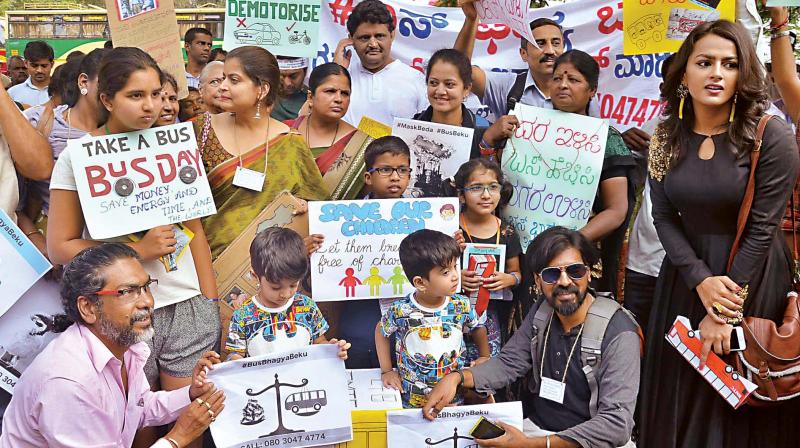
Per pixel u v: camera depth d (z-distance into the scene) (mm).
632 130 5102
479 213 4320
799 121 4402
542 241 3658
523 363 3855
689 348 3645
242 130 4324
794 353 3520
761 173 3498
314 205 4172
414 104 5539
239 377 3500
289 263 3670
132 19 4676
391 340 4059
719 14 4883
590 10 5734
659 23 5004
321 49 5883
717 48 3463
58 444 3117
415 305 3854
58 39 12789
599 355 3582
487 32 5812
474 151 4879
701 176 3594
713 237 3666
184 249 3898
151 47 4715
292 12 5266
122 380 3402
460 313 3873
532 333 3826
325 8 5844
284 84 5820
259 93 4254
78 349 3189
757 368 3529
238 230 4234
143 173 3758
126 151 3734
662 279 3973
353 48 5586
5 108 3779
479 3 4949
